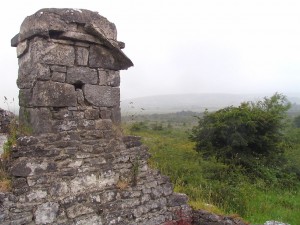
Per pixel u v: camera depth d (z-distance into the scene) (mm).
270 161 16344
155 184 6523
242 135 15766
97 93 6137
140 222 6152
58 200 5242
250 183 13586
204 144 16828
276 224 6039
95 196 5668
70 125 5738
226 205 9484
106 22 6234
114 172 6008
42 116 5461
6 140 5586
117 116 6500
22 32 5770
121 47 6605
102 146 5973
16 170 4930
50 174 5234
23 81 5895
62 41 5699
